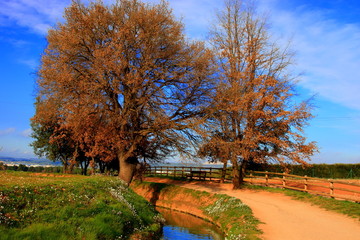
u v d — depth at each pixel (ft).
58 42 68.13
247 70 82.84
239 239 37.01
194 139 74.38
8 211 30.22
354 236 34.17
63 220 32.76
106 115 70.59
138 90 66.69
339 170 123.34
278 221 43.57
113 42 65.16
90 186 46.73
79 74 68.95
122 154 78.74
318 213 48.65
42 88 71.72
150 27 66.03
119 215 40.81
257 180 94.38
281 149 79.82
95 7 69.51
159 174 140.46
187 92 74.23
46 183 41.52
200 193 77.92
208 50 73.82
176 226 55.72
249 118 78.33
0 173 63.98
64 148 120.47
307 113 76.59
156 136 73.87
